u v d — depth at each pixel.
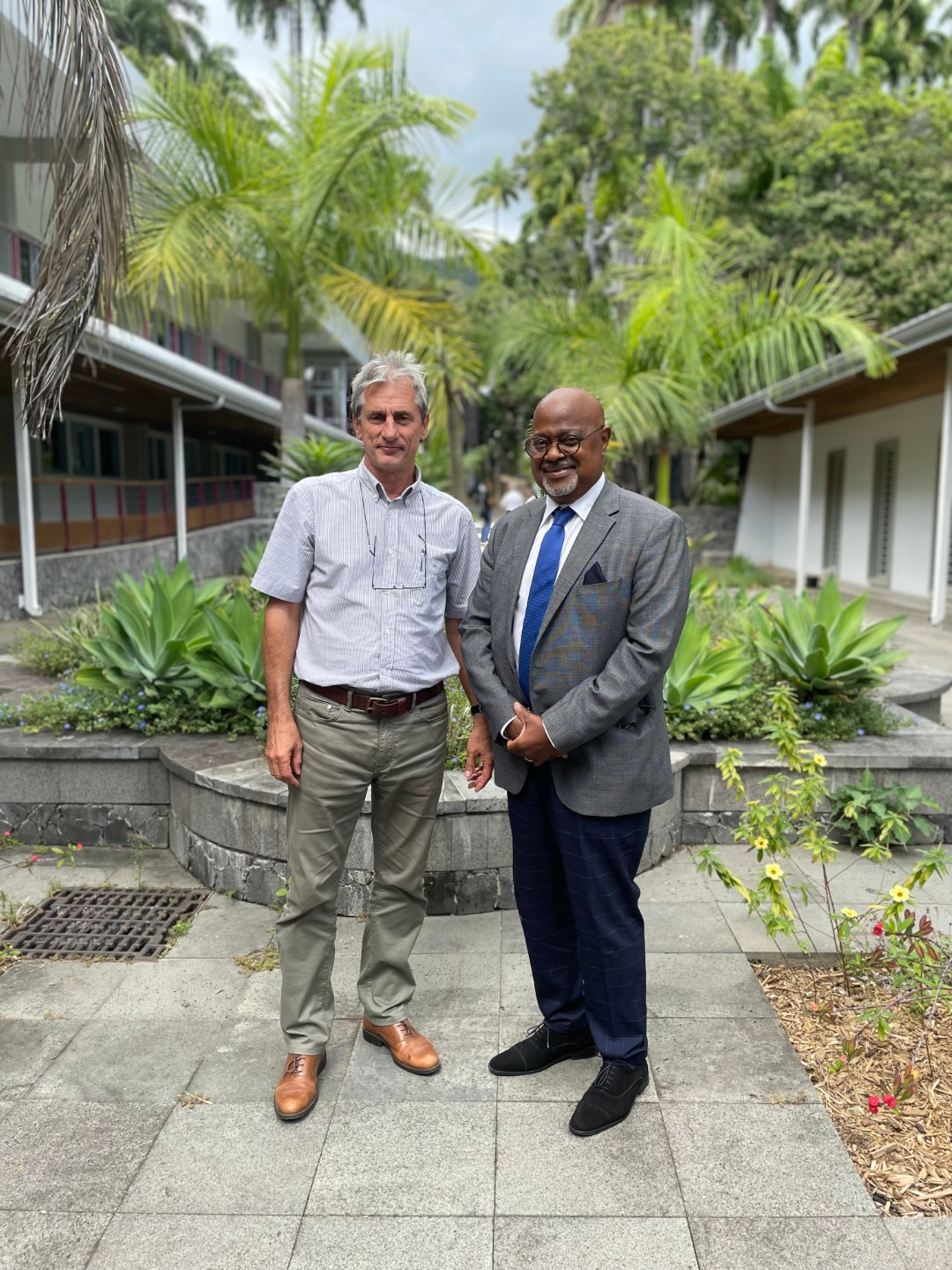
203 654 4.21
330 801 2.31
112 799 3.99
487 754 2.53
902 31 28.41
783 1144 2.14
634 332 9.42
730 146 19.44
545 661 2.20
